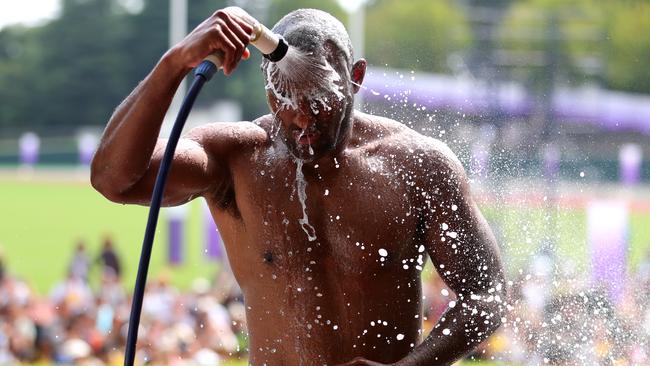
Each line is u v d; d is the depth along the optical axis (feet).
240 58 22.20
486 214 31.65
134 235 264.31
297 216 24.18
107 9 416.05
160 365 68.08
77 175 407.23
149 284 92.17
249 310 25.16
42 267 214.07
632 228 93.20
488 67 156.35
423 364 23.86
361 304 24.34
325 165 24.13
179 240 209.26
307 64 22.72
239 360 70.38
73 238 259.39
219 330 71.10
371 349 24.49
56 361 77.87
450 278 24.72
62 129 422.00
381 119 25.27
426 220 24.58
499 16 207.21
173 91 22.41
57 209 319.88
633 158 165.89
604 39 184.85
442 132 29.94
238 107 322.34
